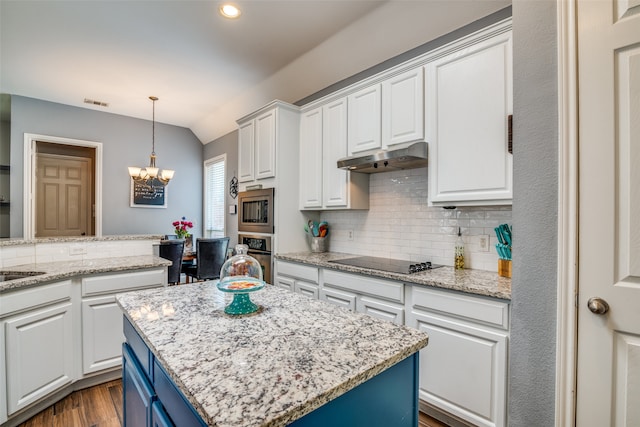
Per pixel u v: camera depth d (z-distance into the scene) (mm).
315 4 2270
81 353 2090
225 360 816
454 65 1952
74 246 2533
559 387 1218
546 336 1267
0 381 1655
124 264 2342
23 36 2727
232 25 2539
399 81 2279
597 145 1142
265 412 603
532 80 1305
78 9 2359
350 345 918
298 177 3215
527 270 1319
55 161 4824
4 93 4051
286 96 3656
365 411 810
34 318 1816
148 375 1059
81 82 3703
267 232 3137
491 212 2086
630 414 1093
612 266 1118
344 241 3121
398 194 2656
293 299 1410
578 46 1176
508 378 1513
